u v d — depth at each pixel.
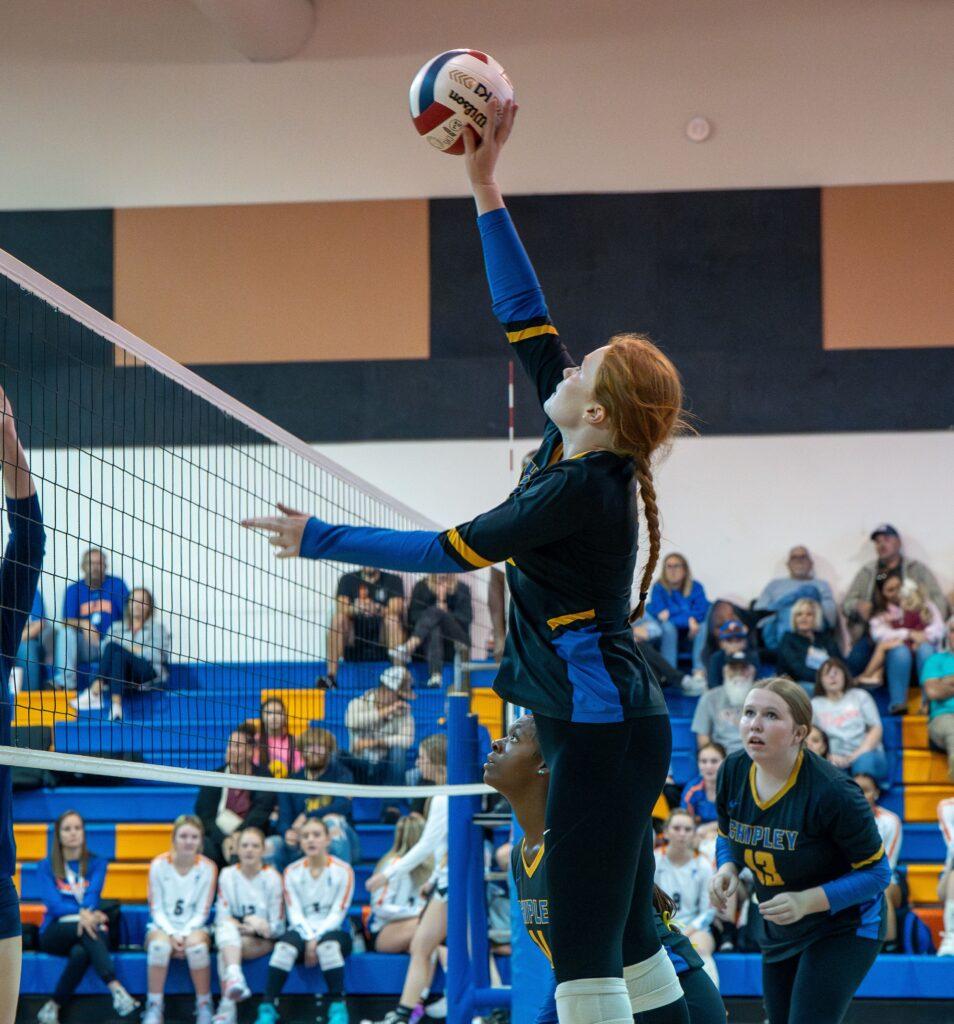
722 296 11.73
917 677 10.27
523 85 11.88
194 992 7.61
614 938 2.37
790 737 3.87
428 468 11.76
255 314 11.99
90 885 7.93
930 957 7.48
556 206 11.88
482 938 5.88
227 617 9.20
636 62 11.82
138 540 9.80
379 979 7.61
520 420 11.82
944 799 8.84
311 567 9.21
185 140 12.07
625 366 2.45
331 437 11.84
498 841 8.24
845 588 11.30
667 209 11.82
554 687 2.42
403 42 11.94
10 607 3.23
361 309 11.95
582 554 2.40
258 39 11.51
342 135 12.01
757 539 11.41
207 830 8.36
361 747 6.10
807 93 11.75
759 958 7.41
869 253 11.68
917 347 11.57
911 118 11.69
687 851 7.62
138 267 12.04
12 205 12.09
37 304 10.30
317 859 7.72
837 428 11.50
